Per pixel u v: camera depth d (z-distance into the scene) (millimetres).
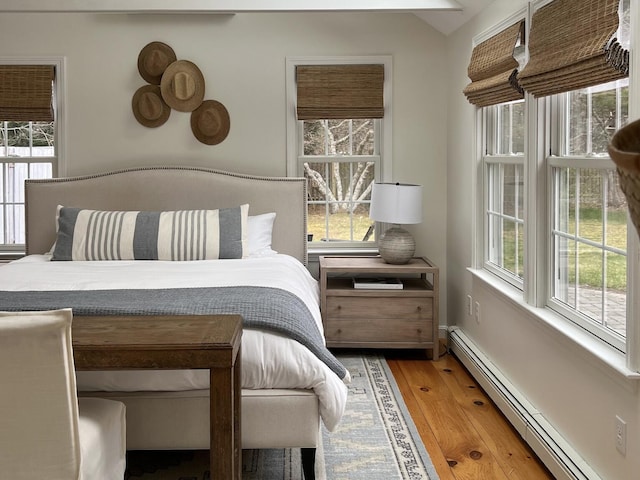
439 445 3283
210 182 5012
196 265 4258
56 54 5082
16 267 4141
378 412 3709
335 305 4746
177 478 2930
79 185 5016
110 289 3482
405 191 4715
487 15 4062
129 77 5109
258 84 5141
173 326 2299
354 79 5121
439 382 4277
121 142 5145
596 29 2512
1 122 5238
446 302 5316
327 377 2740
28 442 1842
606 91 2643
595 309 2791
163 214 4656
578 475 2619
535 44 3109
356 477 2912
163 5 4383
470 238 4500
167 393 2756
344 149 5312
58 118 5117
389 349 5078
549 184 3215
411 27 5137
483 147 4309
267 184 5043
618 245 2562
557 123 3172
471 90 4113
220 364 2074
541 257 3256
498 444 3289
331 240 5359
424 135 5191
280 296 3230
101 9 4383
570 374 2852
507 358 3777
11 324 1734
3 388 1794
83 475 1983
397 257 4801
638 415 2248
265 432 2742
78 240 4523
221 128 5145
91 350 2055
